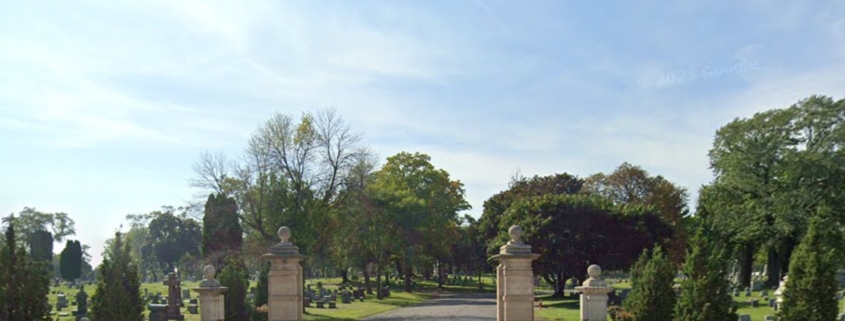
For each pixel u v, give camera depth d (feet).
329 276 321.11
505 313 55.06
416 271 329.52
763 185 179.11
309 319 123.24
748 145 179.32
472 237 262.88
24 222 332.39
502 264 56.39
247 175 142.51
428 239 219.82
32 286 59.06
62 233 354.95
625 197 264.11
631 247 160.35
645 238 160.86
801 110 174.60
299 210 138.00
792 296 53.72
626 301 75.25
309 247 138.82
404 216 198.08
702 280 55.88
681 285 58.34
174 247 379.14
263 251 136.87
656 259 63.67
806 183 171.32
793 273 54.08
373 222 182.09
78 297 136.46
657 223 165.78
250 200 140.46
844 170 164.25
